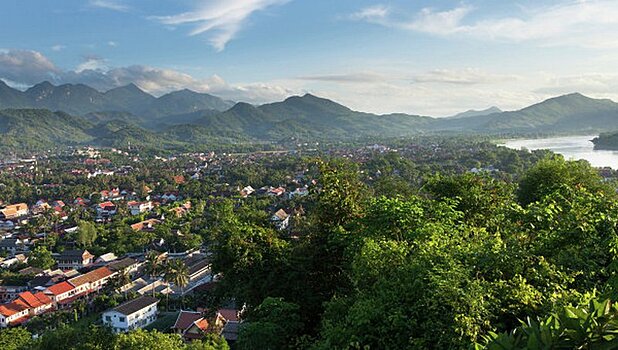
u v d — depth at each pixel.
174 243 75.12
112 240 78.38
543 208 11.82
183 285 51.84
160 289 58.31
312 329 15.26
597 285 9.38
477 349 3.88
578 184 20.64
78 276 60.62
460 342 7.85
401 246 11.16
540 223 11.50
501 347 3.60
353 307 10.00
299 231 20.58
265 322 13.59
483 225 16.06
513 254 9.68
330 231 16.11
